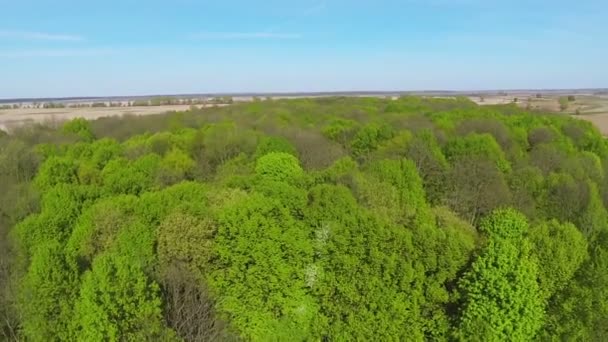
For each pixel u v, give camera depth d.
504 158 58.81
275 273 31.45
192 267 30.88
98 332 25.98
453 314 31.48
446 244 31.17
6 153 58.56
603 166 65.56
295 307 31.73
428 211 39.91
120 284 26.39
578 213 46.19
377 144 66.19
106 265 26.58
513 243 30.89
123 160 55.22
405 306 30.70
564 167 57.50
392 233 31.38
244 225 31.36
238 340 29.97
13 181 54.31
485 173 51.28
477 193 48.94
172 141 66.31
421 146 56.53
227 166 57.09
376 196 41.34
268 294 31.61
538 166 59.19
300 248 32.03
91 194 42.84
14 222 43.78
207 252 31.36
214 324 29.05
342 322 31.19
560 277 30.75
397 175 47.31
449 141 61.75
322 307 32.06
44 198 42.09
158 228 32.94
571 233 31.56
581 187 49.06
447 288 32.09
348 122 80.38
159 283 29.45
